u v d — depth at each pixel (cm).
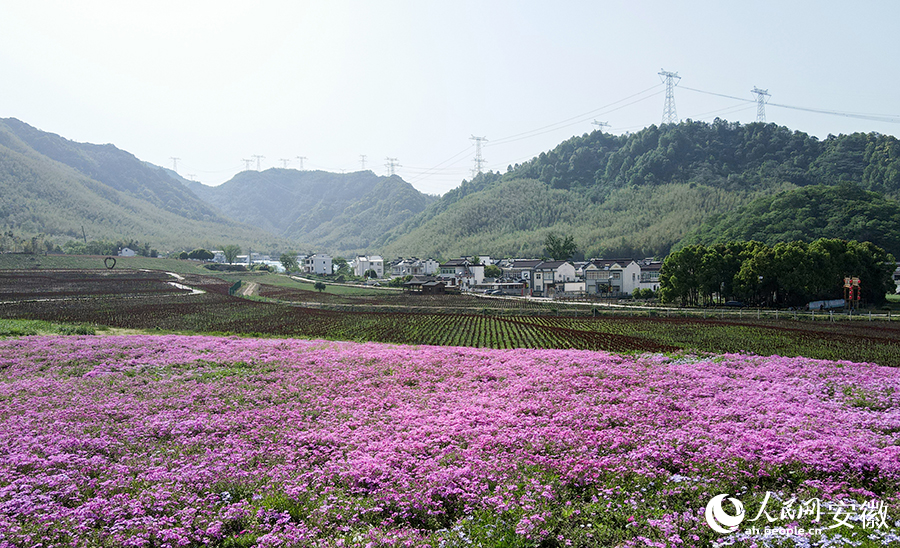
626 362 2720
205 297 8800
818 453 1285
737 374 2428
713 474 1201
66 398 1912
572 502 1102
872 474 1207
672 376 2330
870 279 7225
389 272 18500
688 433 1480
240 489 1160
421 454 1373
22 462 1257
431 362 2725
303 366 2617
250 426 1623
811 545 909
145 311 6644
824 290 7169
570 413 1716
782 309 6956
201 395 1994
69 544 908
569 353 3100
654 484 1170
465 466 1245
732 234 11931
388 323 5756
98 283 10350
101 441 1441
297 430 1579
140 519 1005
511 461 1304
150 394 2000
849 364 2741
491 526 977
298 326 5469
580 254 18438
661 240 16988
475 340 4431
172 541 946
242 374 2406
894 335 4438
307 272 16788
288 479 1201
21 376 2348
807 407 1772
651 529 964
